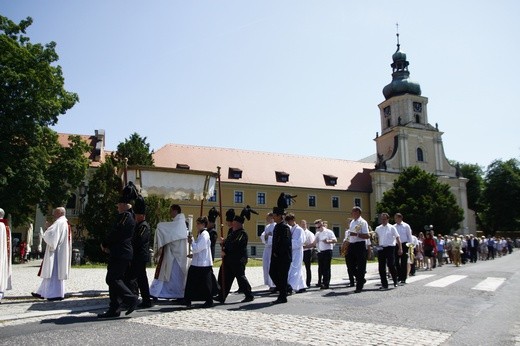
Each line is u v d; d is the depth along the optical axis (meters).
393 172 62.25
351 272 13.57
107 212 28.84
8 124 29.53
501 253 44.47
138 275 9.00
